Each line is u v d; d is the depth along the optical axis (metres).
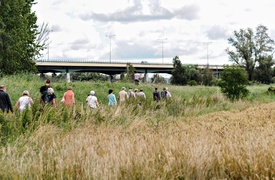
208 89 42.66
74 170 4.71
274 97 35.03
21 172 4.79
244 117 12.40
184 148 5.45
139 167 4.60
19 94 23.41
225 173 4.65
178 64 85.12
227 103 25.14
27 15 37.81
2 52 35.12
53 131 10.09
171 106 19.42
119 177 4.48
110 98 19.89
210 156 5.01
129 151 5.49
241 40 100.19
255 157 4.86
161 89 39.16
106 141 7.10
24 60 38.94
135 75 40.59
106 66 115.69
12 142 8.73
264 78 98.94
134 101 20.05
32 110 12.13
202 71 86.38
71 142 7.25
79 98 28.38
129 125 12.68
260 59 98.75
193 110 19.98
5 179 4.77
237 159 4.85
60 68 110.06
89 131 9.84
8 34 35.81
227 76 30.38
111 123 12.87
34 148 7.14
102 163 4.77
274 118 11.90
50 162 5.10
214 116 13.82
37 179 4.50
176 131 9.07
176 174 4.54
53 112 12.37
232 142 6.14
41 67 106.88
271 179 4.40
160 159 5.05
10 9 35.75
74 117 12.51
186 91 39.50
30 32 39.59
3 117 10.50
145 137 7.34
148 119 14.52
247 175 4.58
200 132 8.17
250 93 37.78
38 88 27.72
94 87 32.81
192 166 4.64
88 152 5.61
